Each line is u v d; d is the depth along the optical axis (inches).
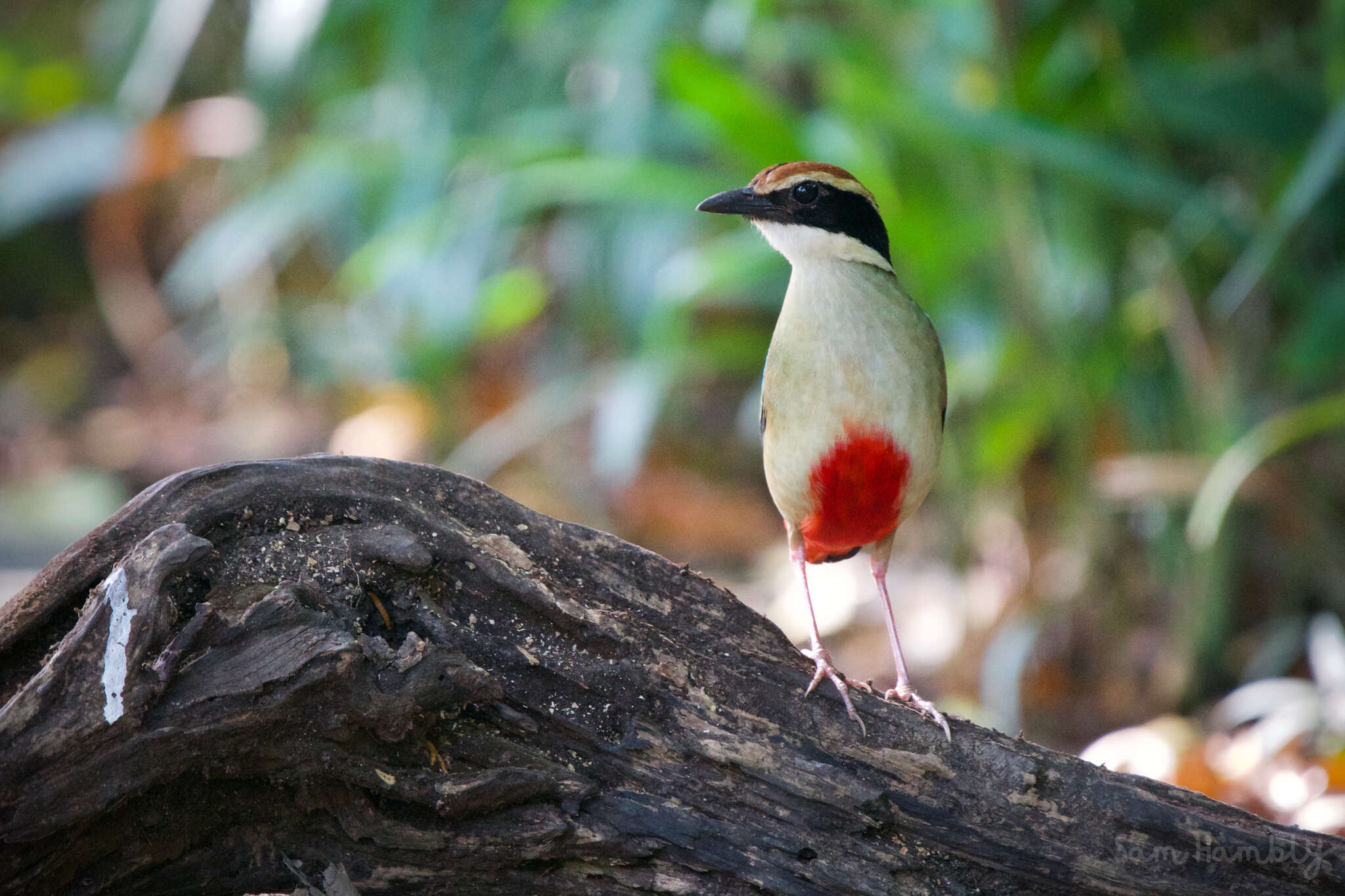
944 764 217.0
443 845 204.2
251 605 195.2
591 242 592.4
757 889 212.7
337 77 644.7
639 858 211.8
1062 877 215.9
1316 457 428.8
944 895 216.7
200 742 187.0
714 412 678.5
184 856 198.7
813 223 254.4
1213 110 390.6
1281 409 423.5
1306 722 378.3
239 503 205.6
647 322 533.6
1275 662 430.0
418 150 531.2
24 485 689.0
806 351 252.5
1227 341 427.5
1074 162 384.2
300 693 188.9
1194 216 415.2
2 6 951.6
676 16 533.0
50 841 183.0
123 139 747.4
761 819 213.9
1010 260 424.8
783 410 258.1
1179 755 367.9
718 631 220.8
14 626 193.0
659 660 216.7
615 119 497.7
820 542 278.7
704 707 216.4
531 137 535.5
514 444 581.0
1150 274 442.6
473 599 215.0
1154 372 464.1
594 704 214.7
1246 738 381.7
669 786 213.8
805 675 221.8
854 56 441.1
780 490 267.3
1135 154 446.9
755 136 429.1
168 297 868.6
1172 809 214.7
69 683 181.0
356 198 618.8
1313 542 434.3
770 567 564.1
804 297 255.8
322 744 194.7
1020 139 382.9
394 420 657.0
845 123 440.8
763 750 213.5
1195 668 426.6
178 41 620.1
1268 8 449.4
